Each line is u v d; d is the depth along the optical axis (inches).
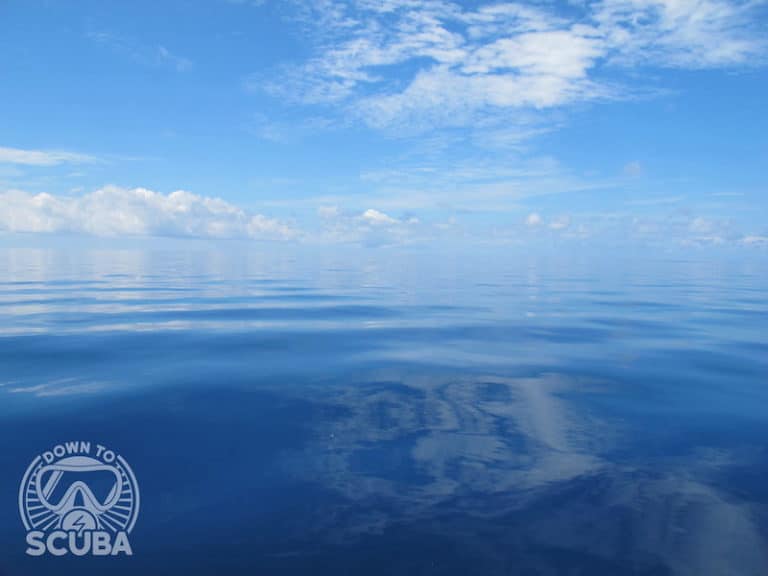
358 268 1764.3
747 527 150.9
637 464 193.8
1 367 321.1
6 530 144.7
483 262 2487.7
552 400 273.4
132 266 1573.6
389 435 220.5
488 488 173.2
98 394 266.8
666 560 134.5
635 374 328.8
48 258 2037.4
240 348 392.8
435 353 388.2
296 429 225.6
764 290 998.4
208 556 134.1
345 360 359.3
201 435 216.2
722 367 348.5
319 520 151.9
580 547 139.6
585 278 1355.8
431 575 127.0
